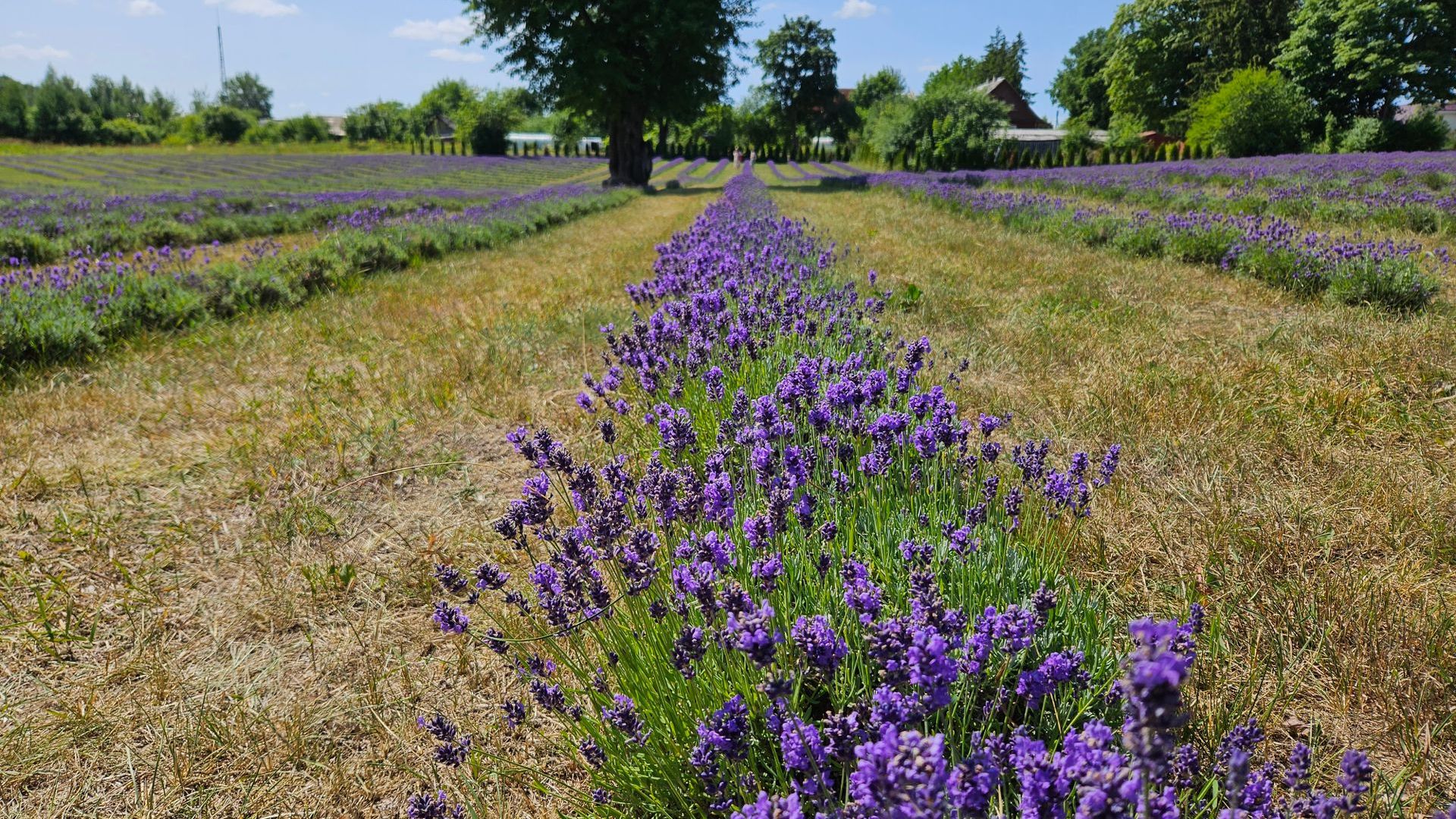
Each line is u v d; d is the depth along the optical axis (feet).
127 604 10.64
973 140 150.20
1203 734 6.90
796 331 15.64
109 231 50.55
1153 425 14.60
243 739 8.29
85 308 22.70
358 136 345.31
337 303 28.50
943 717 6.03
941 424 9.50
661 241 45.44
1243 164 93.76
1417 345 17.94
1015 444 14.08
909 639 4.68
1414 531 10.59
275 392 18.38
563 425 16.05
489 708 8.55
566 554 7.19
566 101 114.42
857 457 10.38
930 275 30.14
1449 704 7.55
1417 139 134.72
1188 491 12.14
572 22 106.32
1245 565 10.00
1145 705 3.33
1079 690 6.46
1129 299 25.45
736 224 34.37
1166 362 18.30
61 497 13.42
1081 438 14.39
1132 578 9.89
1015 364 18.69
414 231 42.68
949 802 4.10
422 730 8.29
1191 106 187.42
